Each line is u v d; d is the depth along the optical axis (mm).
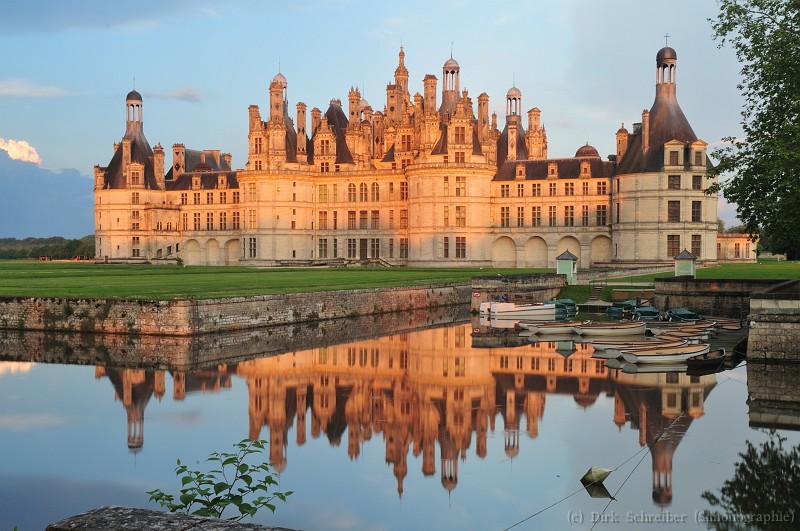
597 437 32531
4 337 60750
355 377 46812
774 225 51156
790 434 32250
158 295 64875
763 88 53094
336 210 148500
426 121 134500
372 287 81812
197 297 62406
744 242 145375
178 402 39906
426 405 39375
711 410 36375
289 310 69938
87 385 43875
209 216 164375
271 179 143750
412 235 135750
